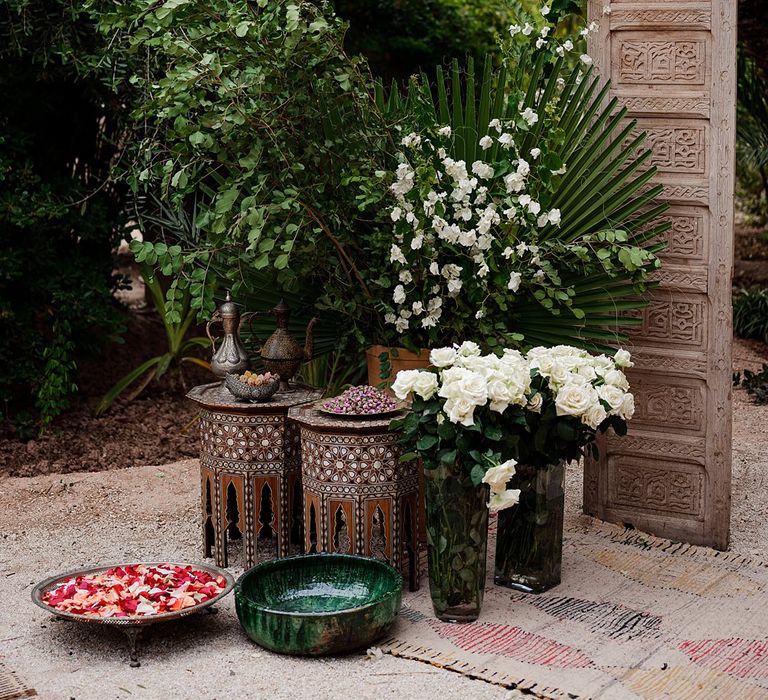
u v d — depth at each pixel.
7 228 5.29
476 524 3.25
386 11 7.31
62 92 5.57
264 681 2.93
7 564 3.84
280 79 3.74
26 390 5.75
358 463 3.40
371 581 3.34
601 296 4.00
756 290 8.07
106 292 5.56
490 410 3.17
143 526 4.24
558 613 3.37
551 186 3.81
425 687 2.89
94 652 3.12
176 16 3.66
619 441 4.13
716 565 3.79
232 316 3.91
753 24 6.74
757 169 9.73
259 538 4.14
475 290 3.91
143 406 5.84
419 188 3.70
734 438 5.44
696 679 2.91
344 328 4.22
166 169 3.81
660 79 3.93
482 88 4.01
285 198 3.79
